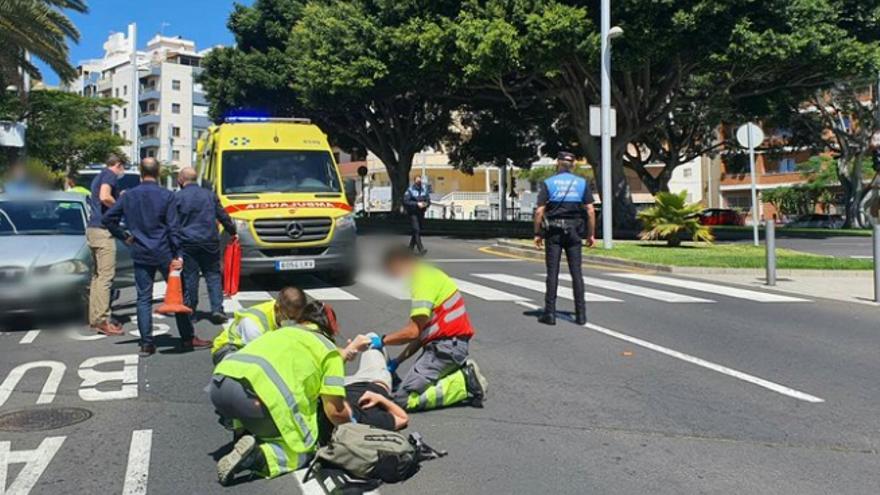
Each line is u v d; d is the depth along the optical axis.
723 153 51.25
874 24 23.91
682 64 25.30
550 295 9.39
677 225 20.38
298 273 12.87
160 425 5.61
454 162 46.59
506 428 5.55
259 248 11.78
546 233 9.38
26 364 7.40
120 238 7.73
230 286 10.54
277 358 4.61
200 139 15.84
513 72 25.36
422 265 6.06
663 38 21.97
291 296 4.96
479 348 8.09
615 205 28.70
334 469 4.54
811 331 9.11
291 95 37.03
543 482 4.57
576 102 28.03
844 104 42.91
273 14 36.78
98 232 8.76
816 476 4.66
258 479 4.60
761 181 71.81
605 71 19.34
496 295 11.74
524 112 36.50
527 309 10.45
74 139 42.19
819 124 45.12
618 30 19.22
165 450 5.10
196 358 7.63
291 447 4.61
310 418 4.73
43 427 5.55
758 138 19.11
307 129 14.02
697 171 77.31
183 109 97.69
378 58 26.80
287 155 13.33
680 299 11.50
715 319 9.84
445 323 5.96
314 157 13.50
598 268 16.30
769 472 4.72
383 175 78.56
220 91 37.16
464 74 24.72
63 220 10.62
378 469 4.51
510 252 20.20
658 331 9.02
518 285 12.97
